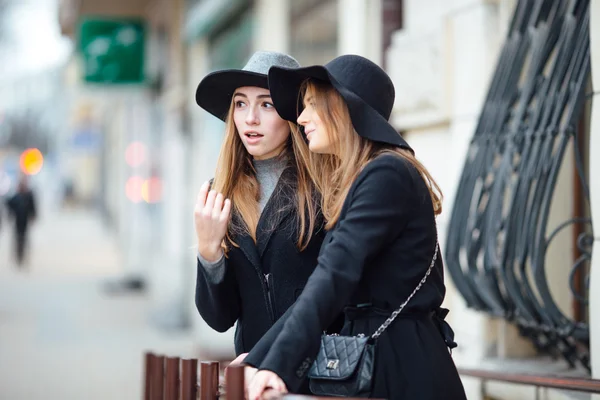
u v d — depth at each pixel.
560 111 5.10
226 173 3.89
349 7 8.73
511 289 5.40
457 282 6.03
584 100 4.94
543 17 5.57
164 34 19.42
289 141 3.92
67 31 20.23
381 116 3.30
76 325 15.74
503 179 5.57
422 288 3.28
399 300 3.26
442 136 7.08
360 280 3.29
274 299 3.77
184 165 17.33
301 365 2.99
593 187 4.83
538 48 5.48
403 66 7.62
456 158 6.68
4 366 11.82
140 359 12.35
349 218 3.16
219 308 3.84
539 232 5.14
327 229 3.34
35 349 13.20
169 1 17.52
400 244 3.23
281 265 3.76
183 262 16.20
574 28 5.13
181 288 15.88
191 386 3.72
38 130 59.66
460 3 6.64
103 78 18.64
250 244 3.76
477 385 6.05
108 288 21.27
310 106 3.39
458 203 6.05
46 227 49.84
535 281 5.10
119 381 10.77
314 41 9.95
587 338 5.11
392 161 3.20
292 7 10.77
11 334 14.67
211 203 3.72
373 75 3.37
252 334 3.81
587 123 5.75
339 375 3.21
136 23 18.67
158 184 21.72
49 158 78.88
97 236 42.91
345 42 8.88
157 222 21.41
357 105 3.24
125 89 18.81
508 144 5.57
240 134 3.87
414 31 7.58
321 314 3.02
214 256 3.73
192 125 17.14
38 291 21.27
